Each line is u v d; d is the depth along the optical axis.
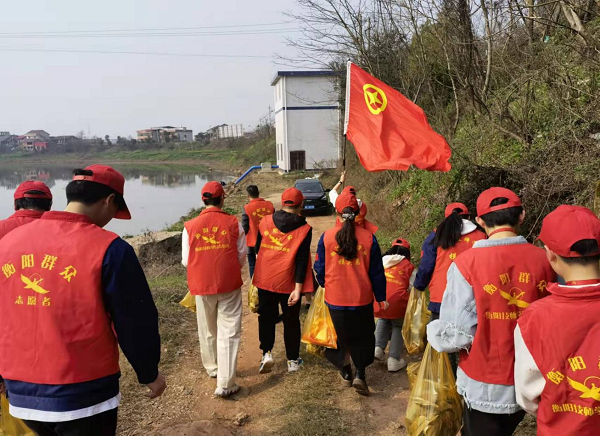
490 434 2.34
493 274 2.30
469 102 8.45
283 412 3.76
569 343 1.68
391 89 4.76
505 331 2.29
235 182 31.67
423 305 4.22
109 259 2.05
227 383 3.99
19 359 2.04
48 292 2.02
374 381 4.30
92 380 2.05
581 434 1.67
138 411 3.85
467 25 7.59
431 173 9.34
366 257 3.81
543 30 7.66
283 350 5.07
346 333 3.87
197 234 4.01
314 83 31.06
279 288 4.23
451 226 3.54
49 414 2.00
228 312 4.09
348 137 4.84
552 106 6.75
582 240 1.72
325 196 16.25
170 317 5.90
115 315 2.08
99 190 2.22
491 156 7.52
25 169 67.94
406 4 10.11
